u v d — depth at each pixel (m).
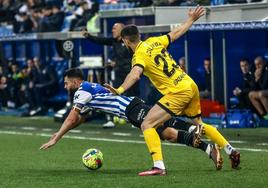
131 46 17.50
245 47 32.78
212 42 32.34
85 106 18.20
